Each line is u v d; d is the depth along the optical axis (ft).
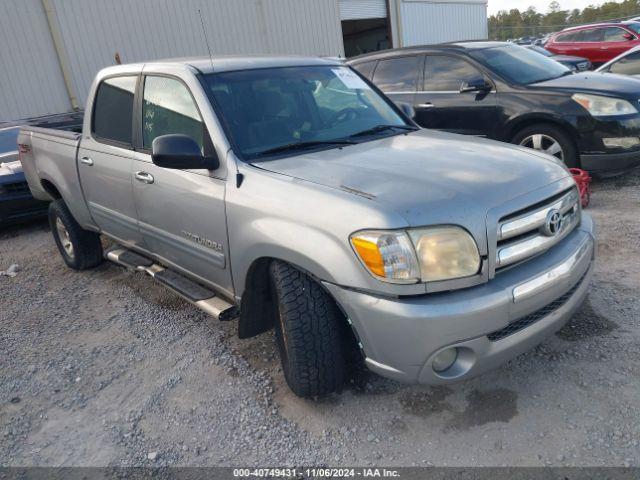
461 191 7.80
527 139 19.89
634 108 17.92
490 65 20.79
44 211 22.54
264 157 9.82
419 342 7.32
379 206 7.48
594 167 18.56
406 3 67.21
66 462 8.58
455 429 8.46
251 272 9.26
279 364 10.71
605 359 9.62
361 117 11.87
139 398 10.05
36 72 41.29
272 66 11.75
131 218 12.63
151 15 45.65
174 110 11.02
